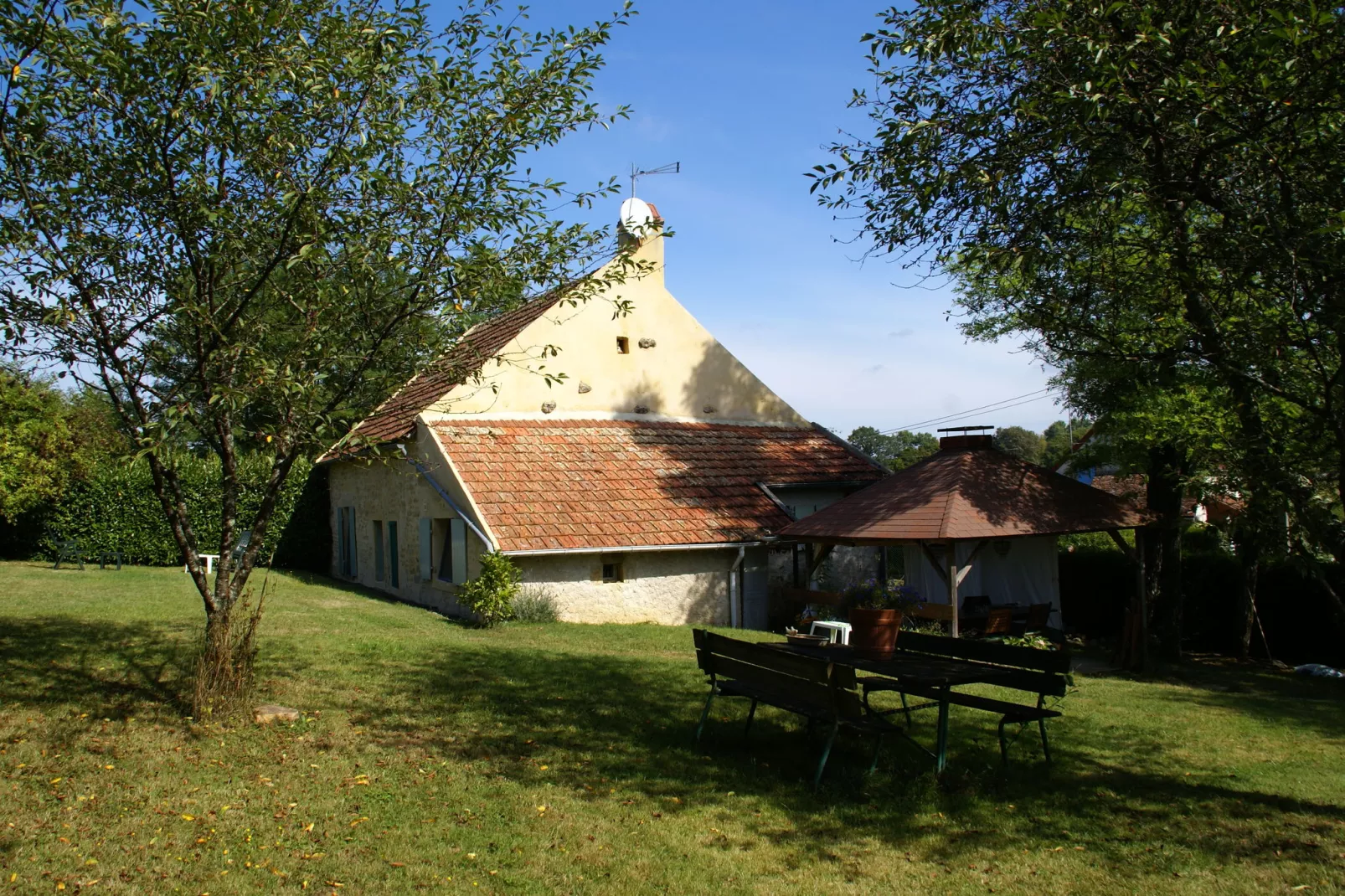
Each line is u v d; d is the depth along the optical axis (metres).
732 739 7.98
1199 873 5.38
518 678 9.91
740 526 17.77
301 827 5.64
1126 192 7.16
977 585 16.78
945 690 7.16
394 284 7.55
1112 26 7.04
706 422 21.38
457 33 7.71
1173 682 14.47
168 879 4.91
